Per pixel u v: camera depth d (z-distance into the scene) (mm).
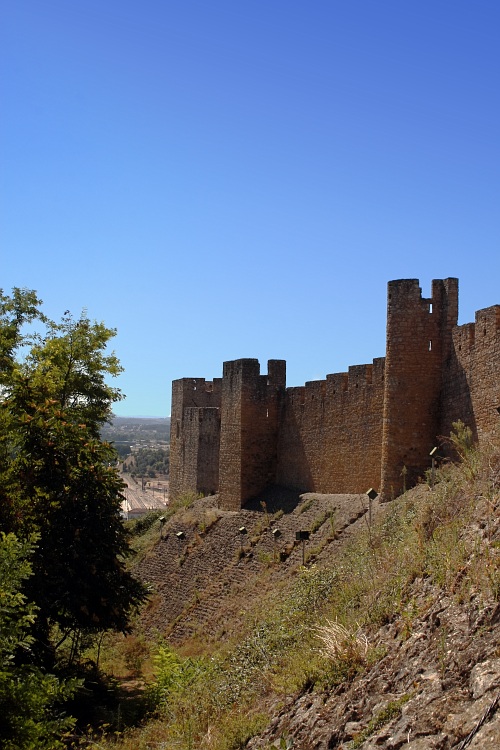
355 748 9469
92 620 21547
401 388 28594
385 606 13164
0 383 23562
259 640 18734
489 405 24828
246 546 36250
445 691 9414
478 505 14133
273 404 43219
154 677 24281
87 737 16703
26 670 13430
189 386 56625
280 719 12102
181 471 55844
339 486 35906
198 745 13523
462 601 11203
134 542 48719
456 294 28391
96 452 23125
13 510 20078
